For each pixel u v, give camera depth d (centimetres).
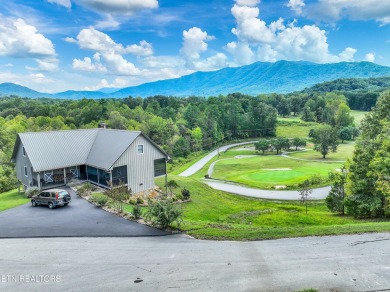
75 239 1628
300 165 6525
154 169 3338
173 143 9100
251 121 12506
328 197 2856
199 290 986
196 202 3194
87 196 2694
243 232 1650
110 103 12250
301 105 17250
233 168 6575
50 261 1305
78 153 3297
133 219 1984
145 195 3073
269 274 1087
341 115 12356
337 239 1466
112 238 1633
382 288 955
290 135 12306
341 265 1141
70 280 1104
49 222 1964
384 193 2373
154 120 9800
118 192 2689
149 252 1383
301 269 1119
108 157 3034
